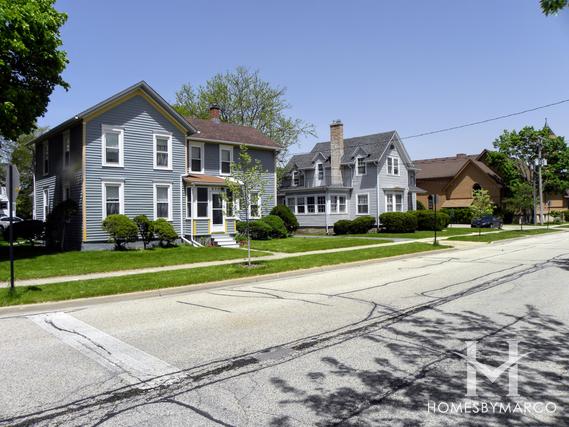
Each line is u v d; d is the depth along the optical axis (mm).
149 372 5406
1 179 53062
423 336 6723
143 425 4039
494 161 51938
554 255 18031
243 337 6844
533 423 3982
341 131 38031
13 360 5949
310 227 37531
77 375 5336
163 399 4605
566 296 9609
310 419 4098
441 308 8641
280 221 28609
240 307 9164
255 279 13336
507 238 28141
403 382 4930
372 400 4480
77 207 21844
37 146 27766
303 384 4926
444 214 37562
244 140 29141
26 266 15703
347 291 10805
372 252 19391
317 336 6820
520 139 50812
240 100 45531
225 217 26000
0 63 15906
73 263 16547
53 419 4207
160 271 14289
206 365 5613
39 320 8422
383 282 12156
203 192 25594
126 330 7457
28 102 17734
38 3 17891
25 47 16516
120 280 12289
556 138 50875
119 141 22516
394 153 38469
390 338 6633
